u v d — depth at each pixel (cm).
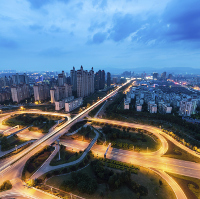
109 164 13225
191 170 12812
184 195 10250
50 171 12488
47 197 9994
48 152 15288
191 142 17512
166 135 19400
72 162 13650
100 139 18312
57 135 19225
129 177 11212
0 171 12512
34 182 11019
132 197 10012
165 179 11738
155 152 15475
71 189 10506
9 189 10588
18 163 13538
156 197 10044
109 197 9669
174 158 14462
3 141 16800
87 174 11988
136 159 14288
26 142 17438
